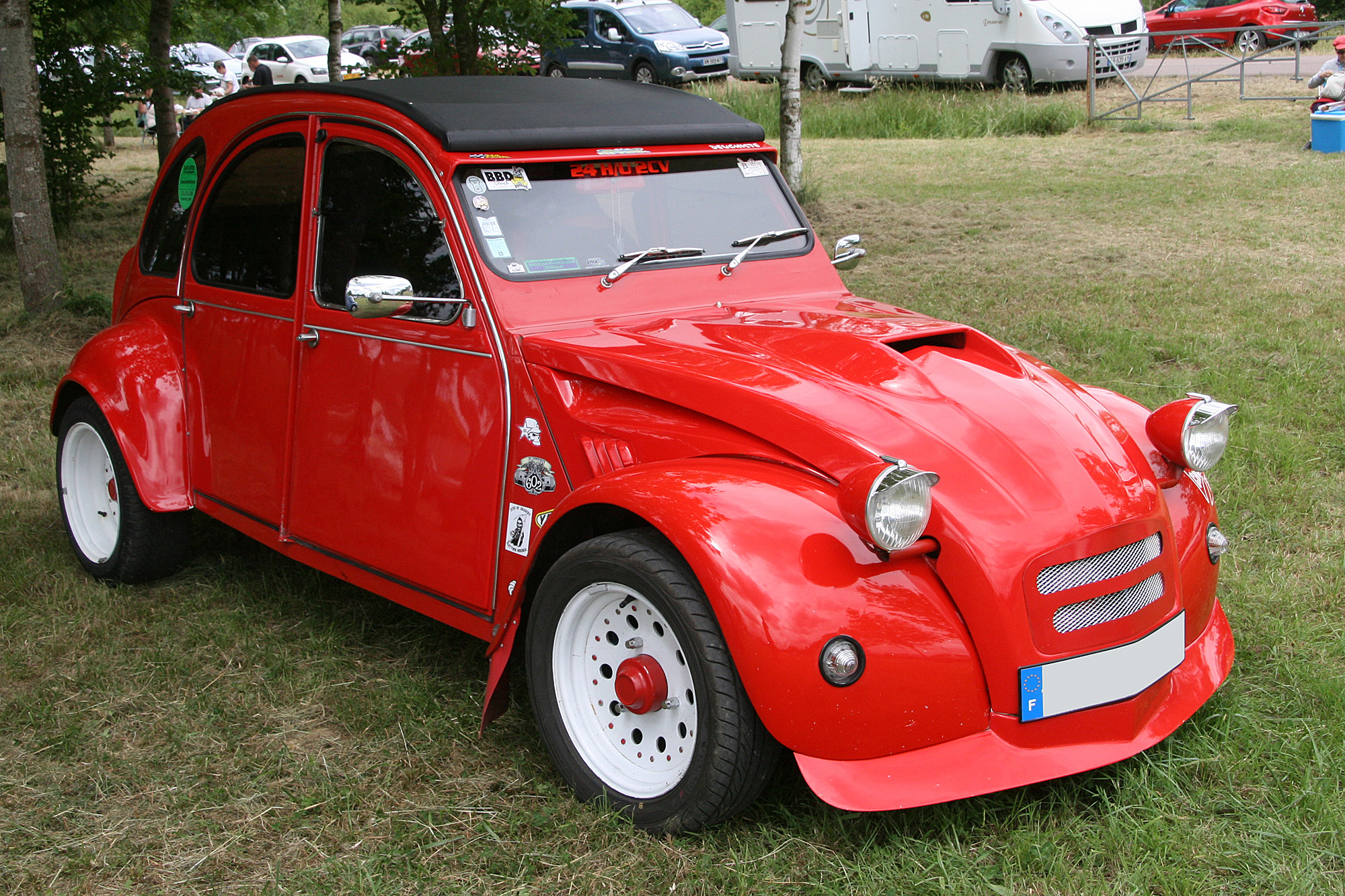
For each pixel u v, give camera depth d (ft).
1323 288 27.14
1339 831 9.22
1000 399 10.27
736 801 9.07
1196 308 26.07
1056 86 62.13
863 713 8.67
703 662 8.86
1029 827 9.34
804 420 9.45
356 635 13.38
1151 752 10.32
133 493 14.48
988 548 8.98
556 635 10.07
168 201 15.25
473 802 10.14
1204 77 54.03
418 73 36.35
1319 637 12.47
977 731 9.08
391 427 11.75
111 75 40.06
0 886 9.20
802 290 13.19
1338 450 17.75
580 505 9.73
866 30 65.98
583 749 10.00
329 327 12.29
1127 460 10.21
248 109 13.75
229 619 13.88
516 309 10.94
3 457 19.70
